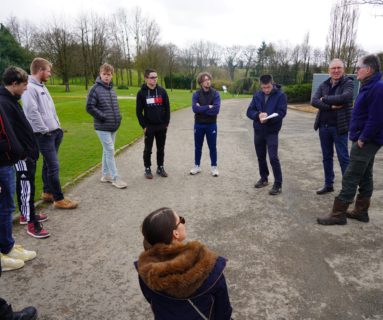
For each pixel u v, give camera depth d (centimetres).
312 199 509
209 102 611
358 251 356
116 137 1048
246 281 306
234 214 458
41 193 538
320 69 3781
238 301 279
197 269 148
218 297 163
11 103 336
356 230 404
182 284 146
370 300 278
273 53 4784
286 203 495
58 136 464
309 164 716
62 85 5878
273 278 310
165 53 5556
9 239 334
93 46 4991
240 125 1388
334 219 418
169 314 159
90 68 5016
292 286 298
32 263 342
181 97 3469
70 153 823
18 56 4744
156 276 146
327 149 509
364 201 421
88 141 982
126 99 2411
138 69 5441
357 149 390
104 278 315
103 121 539
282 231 404
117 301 283
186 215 458
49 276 320
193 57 6881
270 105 510
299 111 2002
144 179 620
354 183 402
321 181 596
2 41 4662
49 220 443
